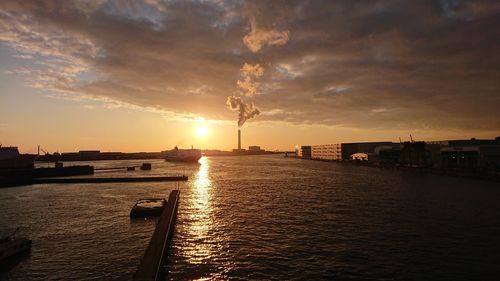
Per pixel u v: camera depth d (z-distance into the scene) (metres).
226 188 115.44
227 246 46.84
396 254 42.81
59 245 48.56
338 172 186.12
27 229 58.09
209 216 67.00
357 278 35.62
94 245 48.44
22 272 38.66
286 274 36.84
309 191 103.44
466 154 155.00
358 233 52.69
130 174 191.00
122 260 42.06
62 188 122.94
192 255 43.22
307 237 50.88
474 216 63.22
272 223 60.19
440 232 52.59
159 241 41.25
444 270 37.59
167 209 63.62
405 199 84.31
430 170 163.25
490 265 38.88
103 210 75.56
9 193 110.12
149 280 30.19
